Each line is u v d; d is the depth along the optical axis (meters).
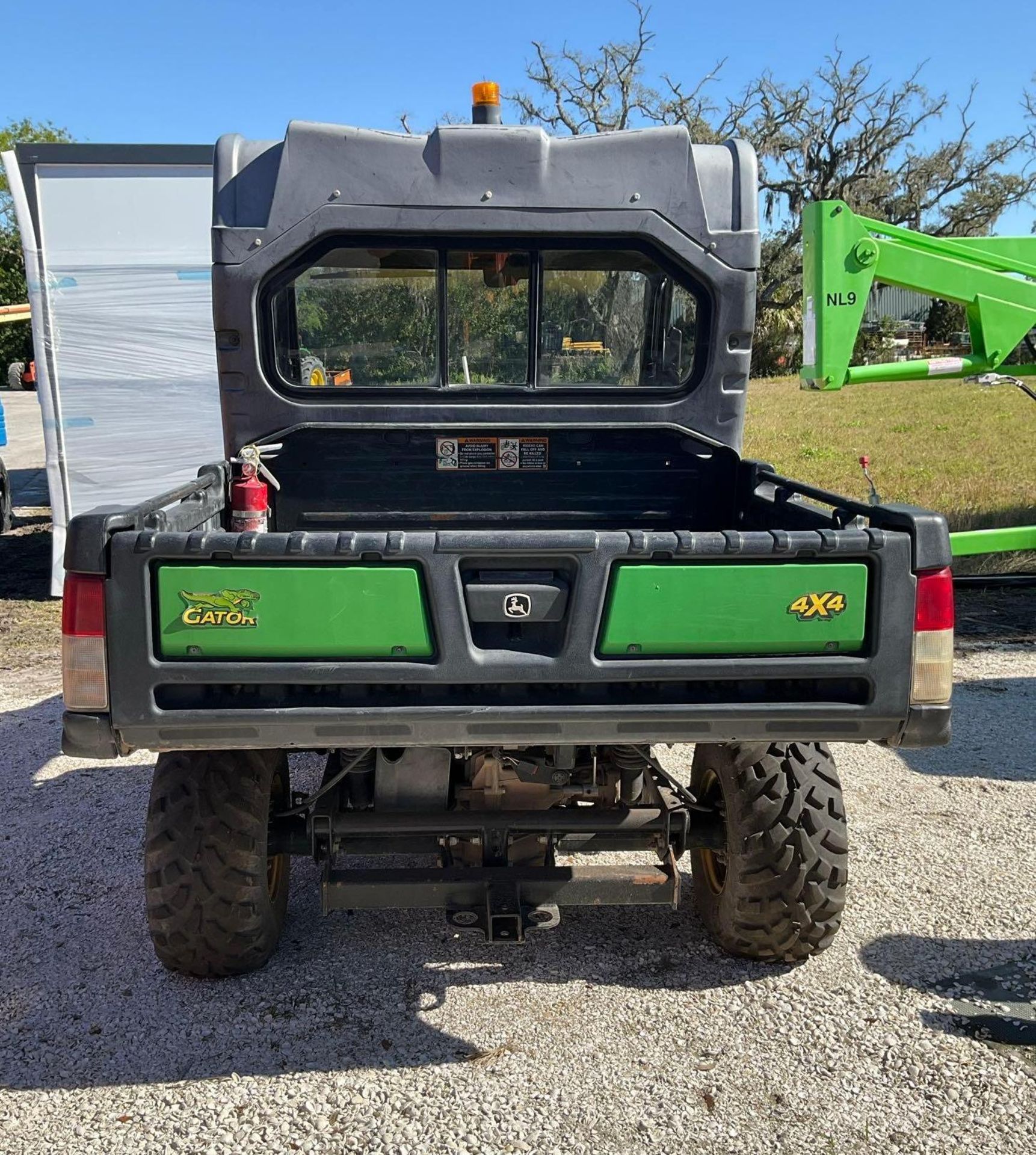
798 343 48.94
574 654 2.60
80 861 4.32
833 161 44.84
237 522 3.69
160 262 8.83
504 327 4.02
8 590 9.66
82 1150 2.69
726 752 3.27
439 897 3.20
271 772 3.20
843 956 3.54
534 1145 2.70
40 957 3.59
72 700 2.56
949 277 7.12
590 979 3.44
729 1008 3.27
